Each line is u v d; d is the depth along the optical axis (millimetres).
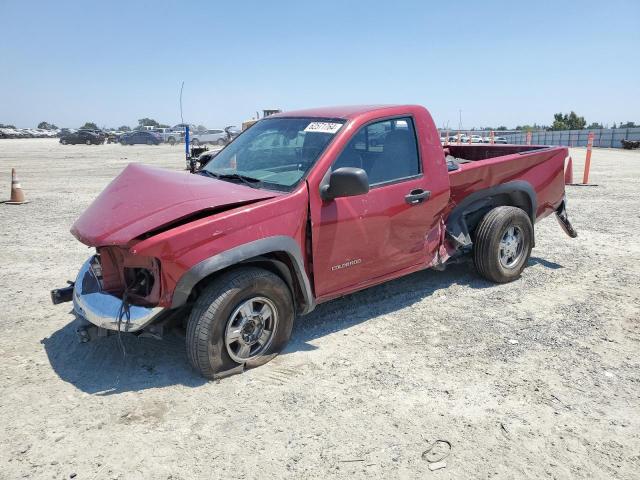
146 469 2875
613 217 9734
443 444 3086
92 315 3643
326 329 4660
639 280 5941
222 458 2965
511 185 5672
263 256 3904
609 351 4234
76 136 48781
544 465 2912
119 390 3668
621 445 3084
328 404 3488
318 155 4172
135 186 4086
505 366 3992
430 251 5070
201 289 3773
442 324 4754
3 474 2834
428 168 4852
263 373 3877
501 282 5777
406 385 3723
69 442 3102
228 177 4516
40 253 7344
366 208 4332
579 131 53781
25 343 4434
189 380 3787
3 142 59188
